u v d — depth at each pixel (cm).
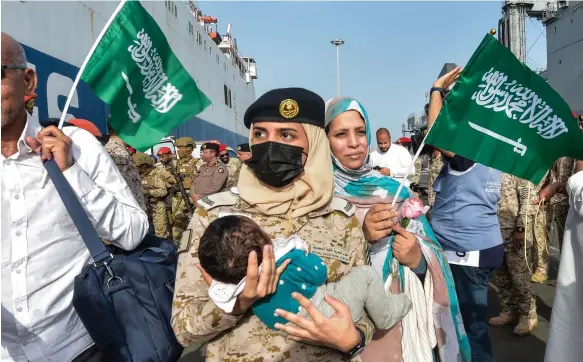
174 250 212
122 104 220
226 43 2081
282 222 154
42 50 480
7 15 423
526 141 215
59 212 174
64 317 179
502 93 210
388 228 192
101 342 170
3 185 163
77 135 190
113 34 213
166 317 184
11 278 166
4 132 167
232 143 1884
